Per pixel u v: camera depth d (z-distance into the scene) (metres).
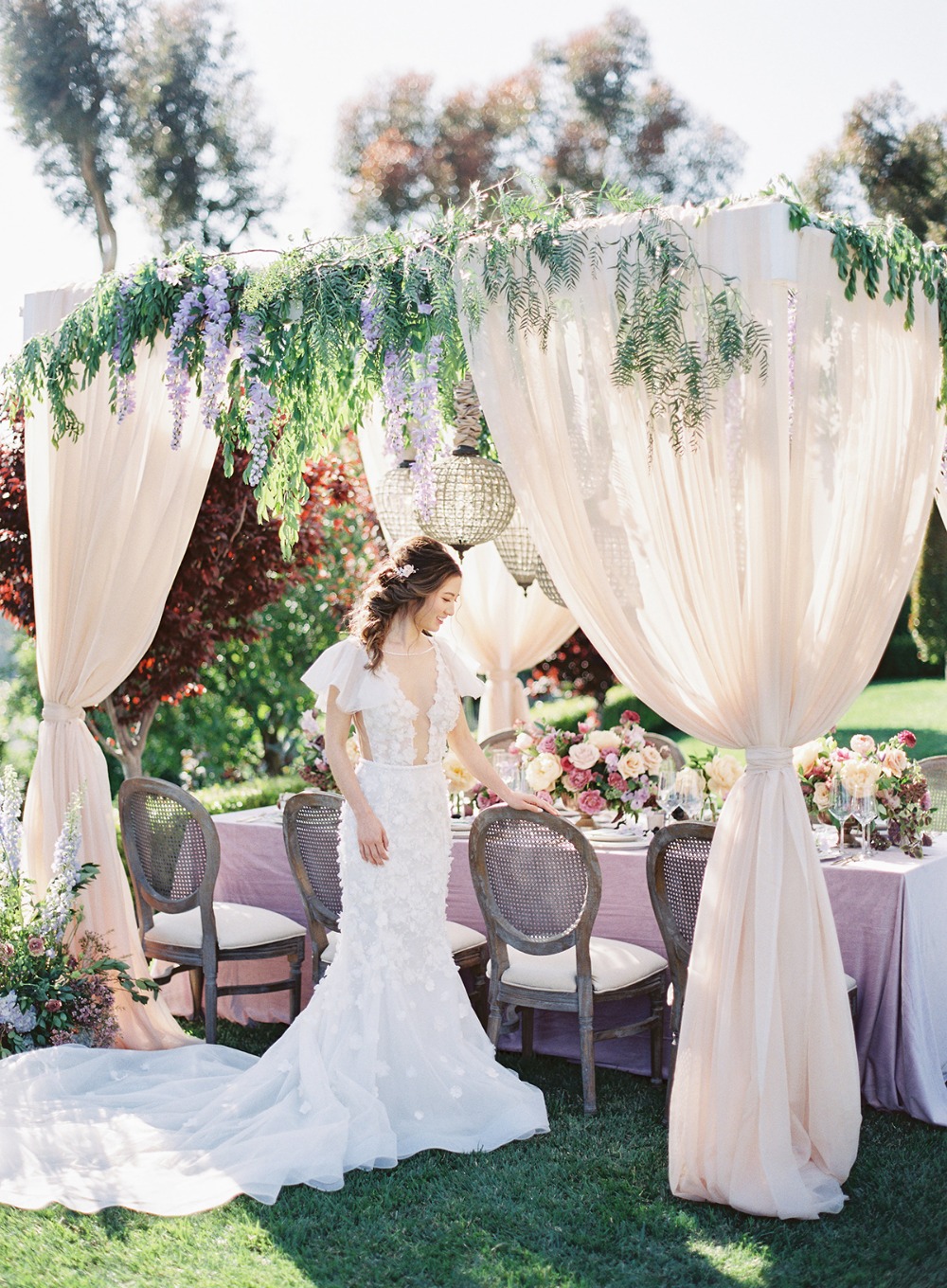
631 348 3.63
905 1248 3.33
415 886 4.16
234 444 4.84
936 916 4.41
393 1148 3.91
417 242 4.07
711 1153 3.60
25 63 19.41
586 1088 4.29
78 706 5.00
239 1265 3.31
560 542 3.86
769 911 3.57
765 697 3.64
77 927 4.90
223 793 10.00
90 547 4.84
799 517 3.61
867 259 3.71
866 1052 4.27
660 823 5.00
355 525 9.39
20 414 5.21
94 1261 3.34
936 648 11.71
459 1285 3.20
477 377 3.88
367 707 4.14
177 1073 4.52
